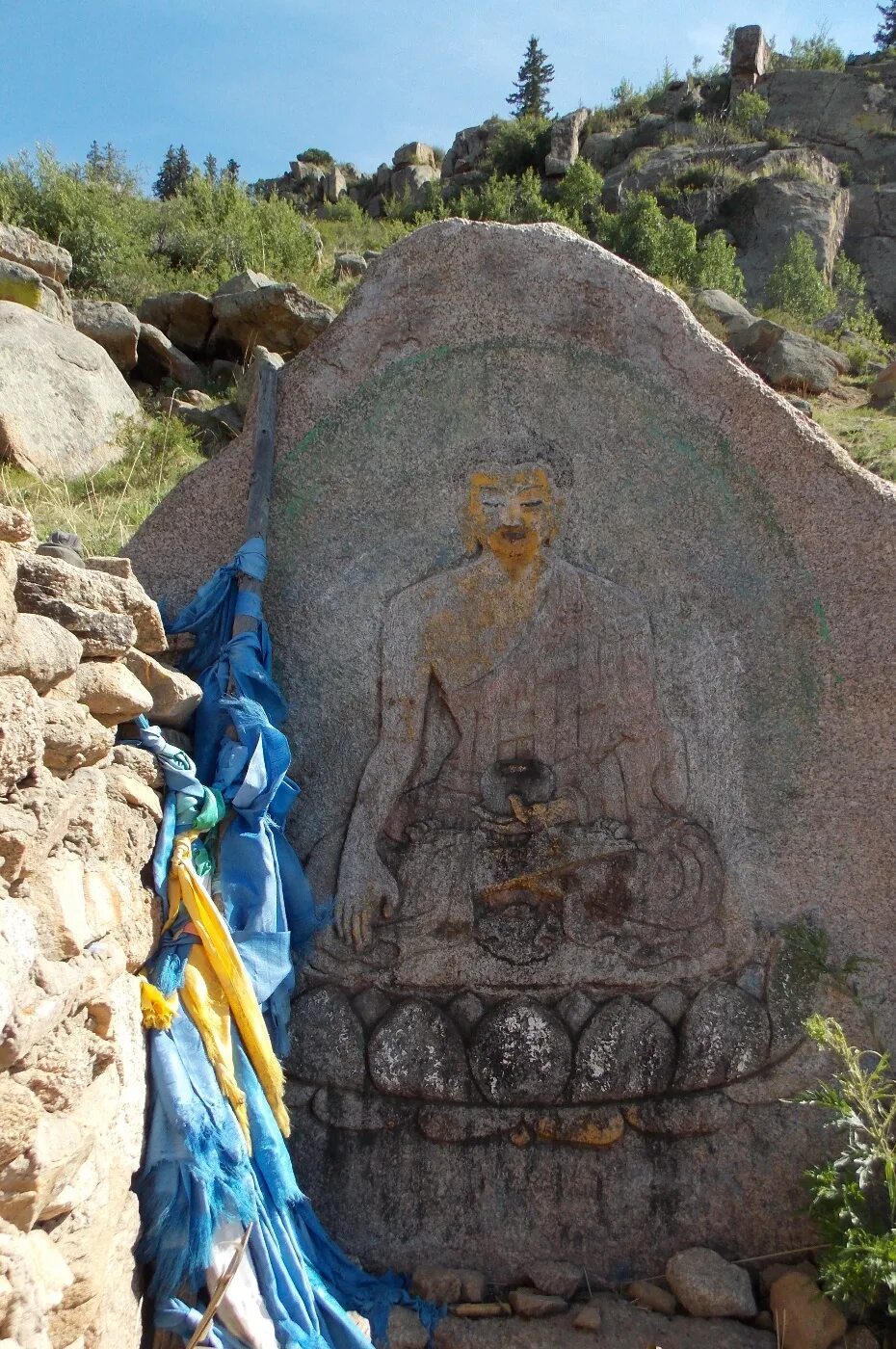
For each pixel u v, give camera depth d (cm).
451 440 388
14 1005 224
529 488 379
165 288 1312
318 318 1086
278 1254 300
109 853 289
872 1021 358
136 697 311
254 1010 314
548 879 371
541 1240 359
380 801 378
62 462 807
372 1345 312
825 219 2388
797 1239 355
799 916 369
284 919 346
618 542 381
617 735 377
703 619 377
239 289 1117
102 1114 255
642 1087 361
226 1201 287
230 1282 275
